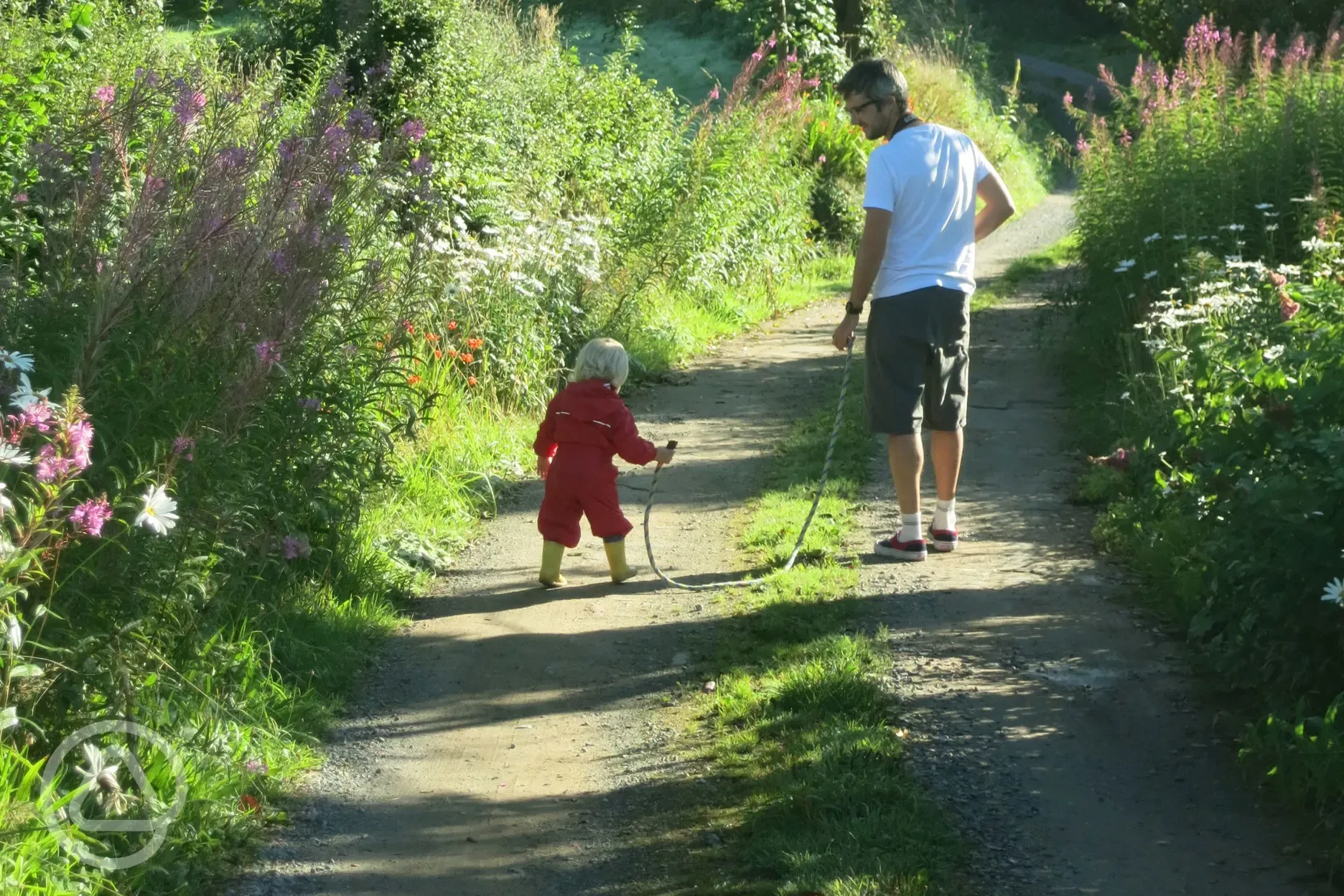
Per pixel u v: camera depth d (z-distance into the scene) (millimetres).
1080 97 32312
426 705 4668
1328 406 4520
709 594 5598
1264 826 3678
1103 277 9664
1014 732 4258
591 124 13453
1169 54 18438
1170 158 9789
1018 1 41438
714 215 11625
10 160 5746
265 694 4398
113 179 4797
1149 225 9398
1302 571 3920
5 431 3973
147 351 4266
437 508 6484
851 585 5547
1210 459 4801
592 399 5707
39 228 5285
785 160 14930
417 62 11297
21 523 3775
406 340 6270
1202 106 10484
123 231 4645
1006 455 7453
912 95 21406
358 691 4762
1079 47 39250
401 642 5191
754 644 5027
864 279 5672
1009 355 10070
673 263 10945
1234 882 3408
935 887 3398
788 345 11000
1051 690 4547
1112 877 3455
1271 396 4684
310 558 5379
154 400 4070
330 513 5355
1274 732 3789
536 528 6578
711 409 8734
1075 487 6844
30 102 6320
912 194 5695
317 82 10375
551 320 8977
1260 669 4180
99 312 4043
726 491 6988
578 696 4711
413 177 6000
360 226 5840
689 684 4762
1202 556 5145
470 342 7812
